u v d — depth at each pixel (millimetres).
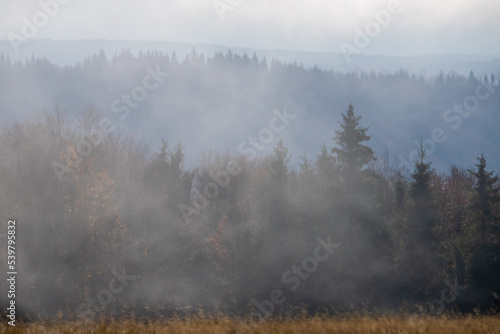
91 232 29766
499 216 34375
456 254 34188
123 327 13531
